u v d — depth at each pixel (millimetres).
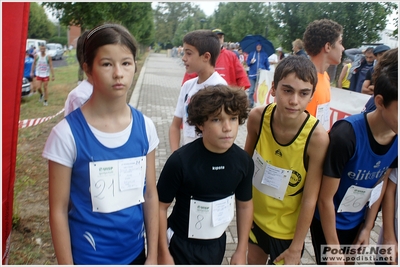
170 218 1962
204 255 1841
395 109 1600
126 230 1614
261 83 8078
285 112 1769
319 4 11000
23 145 5691
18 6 1796
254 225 2166
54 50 29578
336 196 1977
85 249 1562
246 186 1914
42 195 3814
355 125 1776
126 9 11867
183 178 1762
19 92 1927
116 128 1557
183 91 2916
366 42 9812
